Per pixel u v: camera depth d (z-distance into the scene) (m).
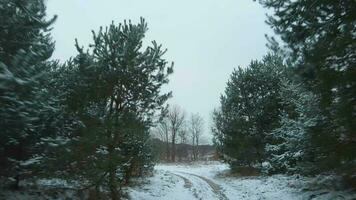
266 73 30.64
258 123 30.20
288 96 23.05
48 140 11.63
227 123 31.92
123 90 15.41
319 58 9.44
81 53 14.70
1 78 7.79
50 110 11.67
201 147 91.44
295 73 10.40
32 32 10.69
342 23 9.47
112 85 14.95
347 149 9.63
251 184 24.14
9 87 8.20
